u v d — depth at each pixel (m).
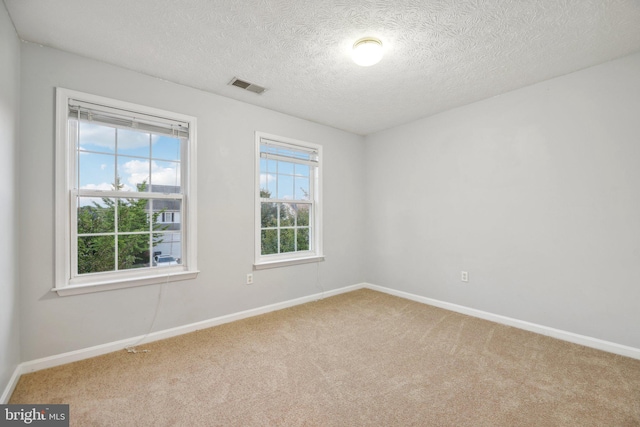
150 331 2.48
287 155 3.51
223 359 2.20
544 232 2.62
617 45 2.08
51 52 2.09
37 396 1.73
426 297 3.57
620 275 2.25
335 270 3.97
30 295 1.99
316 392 1.80
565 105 2.50
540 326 2.65
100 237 2.34
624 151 2.23
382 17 1.79
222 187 2.91
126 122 2.41
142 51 2.16
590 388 1.82
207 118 2.82
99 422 1.53
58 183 2.09
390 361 2.17
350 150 4.17
